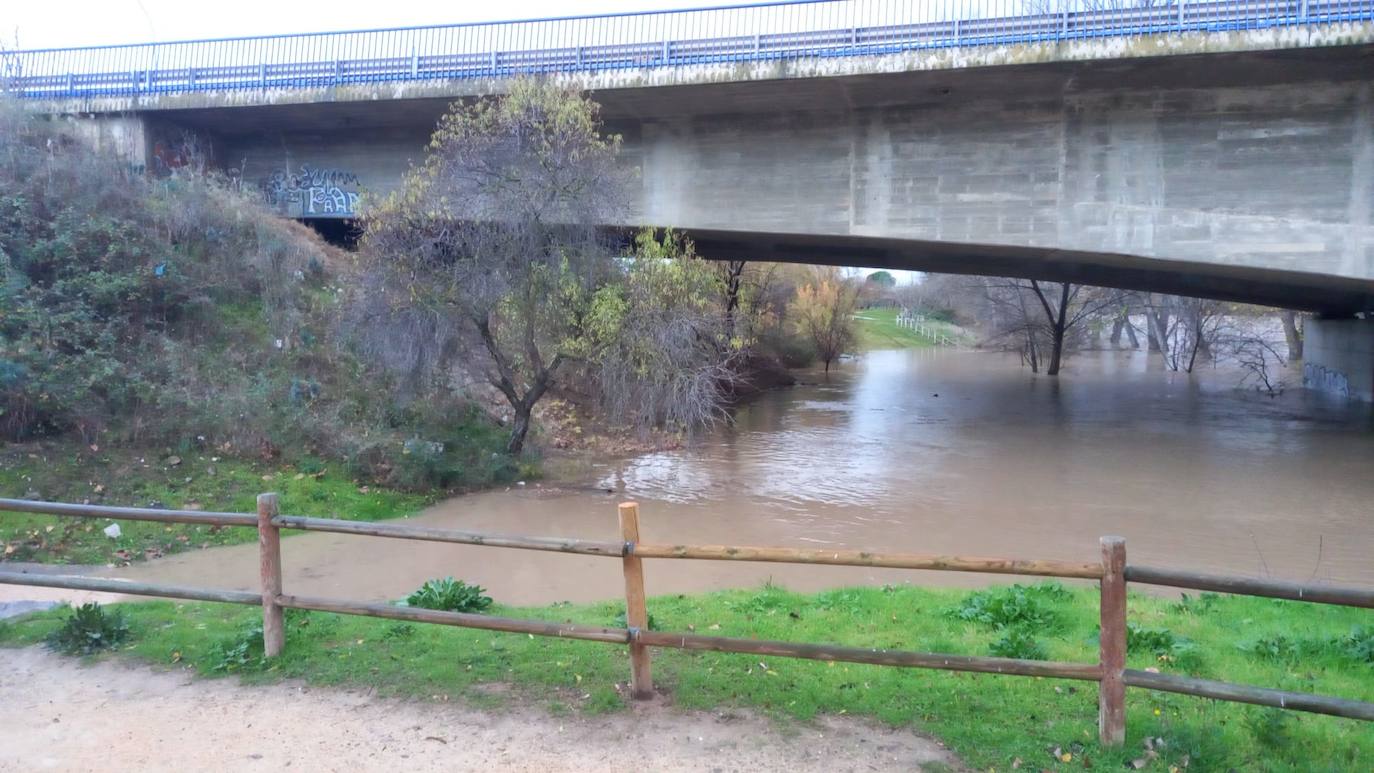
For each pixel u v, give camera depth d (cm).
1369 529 1266
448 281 1512
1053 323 4400
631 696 455
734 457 1916
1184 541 1192
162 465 1251
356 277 1617
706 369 1658
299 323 1692
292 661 504
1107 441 2162
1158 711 438
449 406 1655
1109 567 383
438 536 467
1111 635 387
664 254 1639
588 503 1406
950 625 627
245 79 2178
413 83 2038
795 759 392
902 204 1962
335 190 2434
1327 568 1063
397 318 1487
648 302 1564
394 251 1502
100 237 1605
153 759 394
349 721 432
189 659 515
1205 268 1841
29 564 947
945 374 4619
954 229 1923
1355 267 1641
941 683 478
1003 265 2530
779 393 3509
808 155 2028
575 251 1538
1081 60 1577
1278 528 1272
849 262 2844
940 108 1917
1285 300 2795
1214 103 1711
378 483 1381
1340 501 1459
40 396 1228
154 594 525
